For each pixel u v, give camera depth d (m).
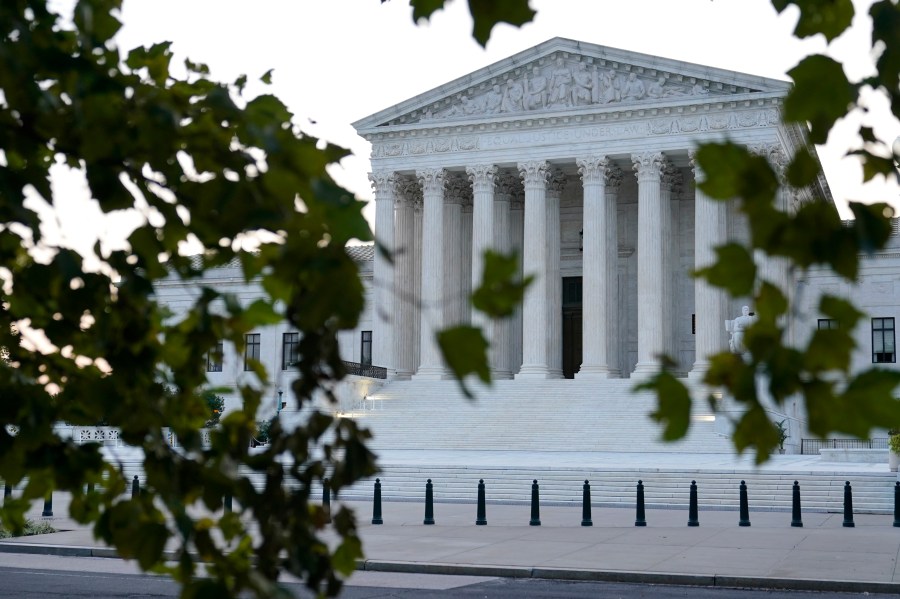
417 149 84.44
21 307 4.62
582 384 76.12
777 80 75.00
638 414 68.69
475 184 82.69
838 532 29.38
